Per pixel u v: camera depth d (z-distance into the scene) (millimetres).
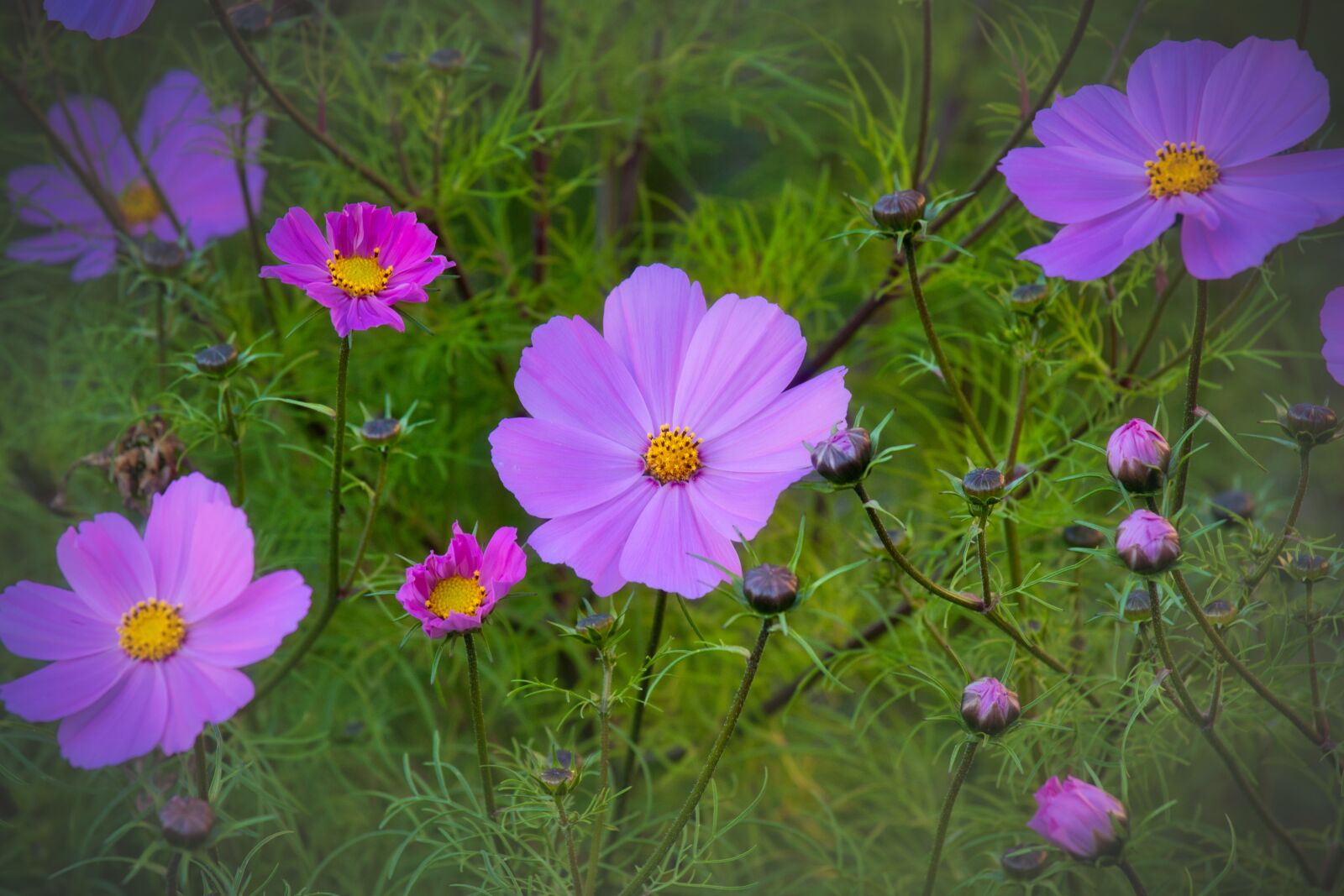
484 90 861
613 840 790
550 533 689
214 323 864
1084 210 666
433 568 652
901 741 859
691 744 864
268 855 810
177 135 887
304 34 864
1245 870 737
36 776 791
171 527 665
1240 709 721
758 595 638
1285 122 661
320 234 669
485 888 710
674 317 705
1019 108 844
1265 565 692
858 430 644
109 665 656
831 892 810
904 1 792
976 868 795
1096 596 833
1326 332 668
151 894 795
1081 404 802
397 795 846
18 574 894
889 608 859
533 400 703
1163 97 670
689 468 691
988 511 664
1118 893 742
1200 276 644
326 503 881
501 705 858
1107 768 744
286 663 732
